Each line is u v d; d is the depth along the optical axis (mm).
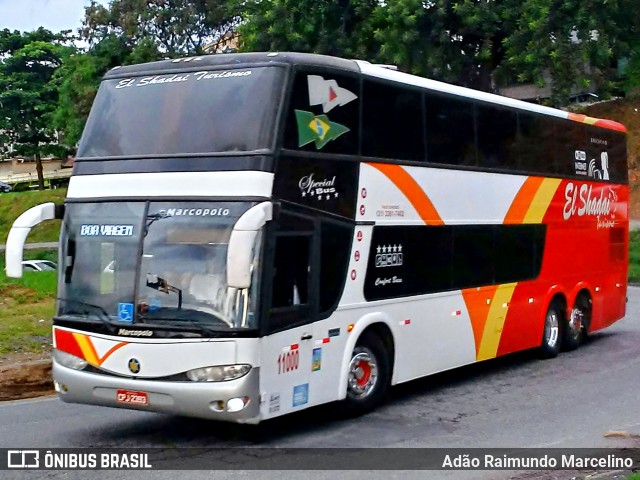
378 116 10336
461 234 12023
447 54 29172
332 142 9523
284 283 8750
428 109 11352
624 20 31578
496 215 12930
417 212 11023
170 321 8453
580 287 15727
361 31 30078
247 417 8289
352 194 9820
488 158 12742
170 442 9117
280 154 8695
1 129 54719
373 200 10172
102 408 10961
